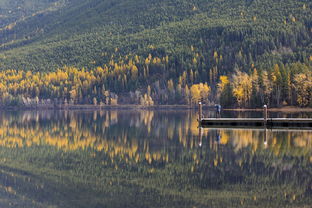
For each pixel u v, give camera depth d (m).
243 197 30.56
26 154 53.03
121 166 42.84
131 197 31.73
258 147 49.19
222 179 35.25
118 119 116.88
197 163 41.75
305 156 43.12
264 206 28.61
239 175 36.19
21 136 73.25
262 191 31.72
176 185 34.34
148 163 43.47
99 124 96.81
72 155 51.19
